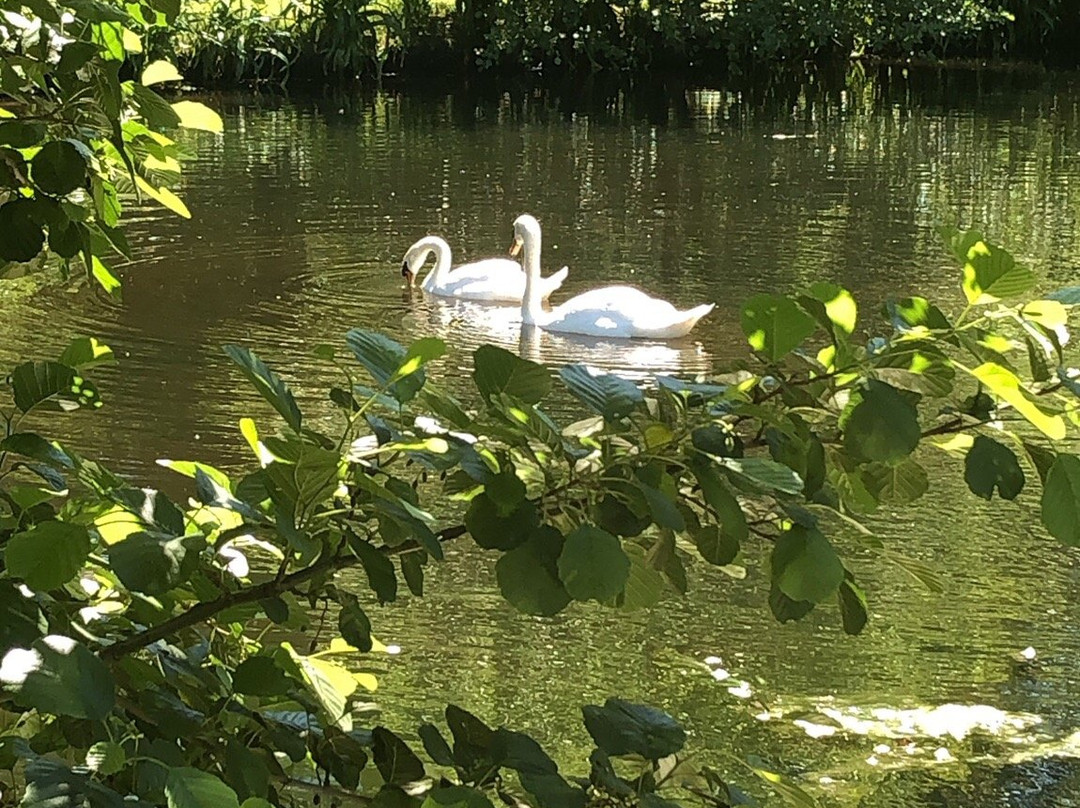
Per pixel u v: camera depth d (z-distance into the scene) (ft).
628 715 5.30
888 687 15.98
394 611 17.42
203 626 7.32
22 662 4.46
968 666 16.52
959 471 22.40
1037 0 85.92
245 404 25.04
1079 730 15.12
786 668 16.42
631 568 5.82
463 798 4.90
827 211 42.93
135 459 22.13
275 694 5.97
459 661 16.34
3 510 6.57
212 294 33.35
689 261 37.52
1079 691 15.93
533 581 5.08
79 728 5.69
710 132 58.29
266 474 5.22
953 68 82.69
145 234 38.70
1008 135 57.21
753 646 16.94
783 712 15.42
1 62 6.55
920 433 5.02
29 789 4.43
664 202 44.55
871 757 14.58
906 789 14.02
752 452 6.63
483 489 5.44
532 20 79.66
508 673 16.14
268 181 46.85
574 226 41.57
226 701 6.10
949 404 5.65
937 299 32.94
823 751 14.67
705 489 5.16
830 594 5.23
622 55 81.76
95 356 6.69
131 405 24.62
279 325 31.07
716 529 5.59
